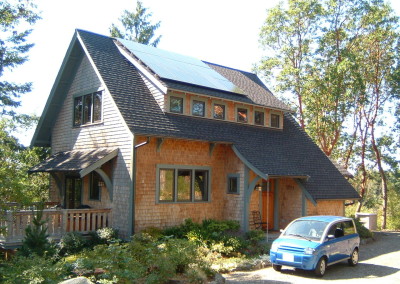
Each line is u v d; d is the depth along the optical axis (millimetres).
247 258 14133
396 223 30281
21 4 21750
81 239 14539
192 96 18438
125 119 15469
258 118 21562
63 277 8578
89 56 17703
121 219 15750
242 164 18141
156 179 16281
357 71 27188
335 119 28250
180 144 17234
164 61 20094
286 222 19844
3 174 11266
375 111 30594
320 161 22297
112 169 16484
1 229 12172
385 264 14023
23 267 8992
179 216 17000
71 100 19781
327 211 20344
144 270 9422
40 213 11945
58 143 20609
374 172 39062
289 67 28469
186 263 10523
